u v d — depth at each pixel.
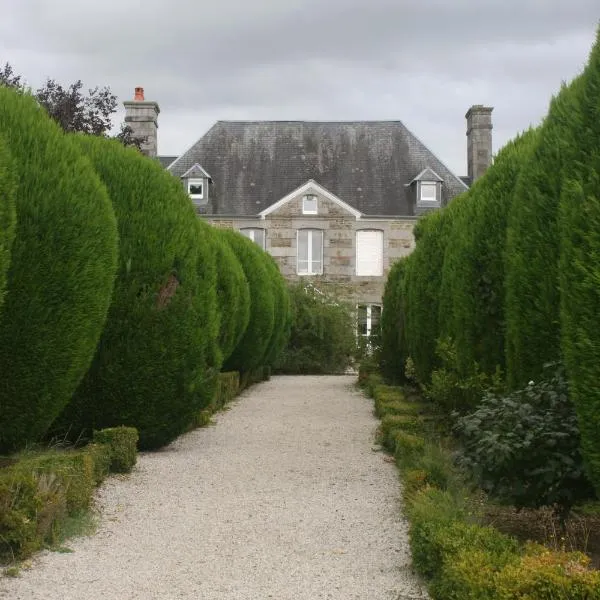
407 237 29.31
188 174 29.44
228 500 6.80
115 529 5.82
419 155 31.59
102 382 8.70
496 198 8.23
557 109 6.30
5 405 7.06
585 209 4.43
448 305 9.67
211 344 9.62
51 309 7.09
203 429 11.33
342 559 5.12
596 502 5.77
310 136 32.03
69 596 4.39
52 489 5.52
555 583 3.34
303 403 15.47
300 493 7.08
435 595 4.13
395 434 8.80
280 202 29.09
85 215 7.34
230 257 15.00
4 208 5.96
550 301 6.01
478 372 8.16
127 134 20.34
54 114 18.39
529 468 5.04
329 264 29.03
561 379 5.23
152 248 8.90
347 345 26.72
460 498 5.52
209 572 4.84
